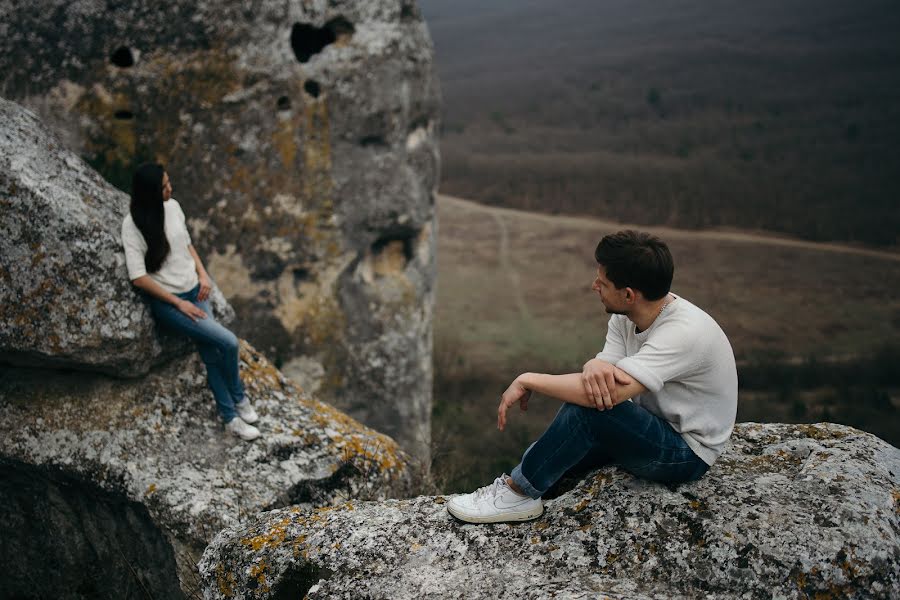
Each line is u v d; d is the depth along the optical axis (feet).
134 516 12.73
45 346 12.58
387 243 27.37
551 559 8.16
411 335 27.63
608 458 9.23
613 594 7.37
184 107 23.22
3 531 14.08
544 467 8.40
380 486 14.85
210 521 12.21
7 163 12.41
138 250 12.44
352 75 24.70
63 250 12.45
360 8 24.67
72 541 13.79
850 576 7.33
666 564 7.81
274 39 23.62
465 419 41.16
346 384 26.76
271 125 24.04
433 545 8.63
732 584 7.53
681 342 7.53
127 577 13.39
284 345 25.66
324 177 24.98
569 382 7.71
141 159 23.17
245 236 24.39
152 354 13.41
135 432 13.20
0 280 12.53
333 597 8.10
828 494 8.05
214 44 23.09
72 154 14.07
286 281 25.35
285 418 14.74
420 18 26.96
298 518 9.57
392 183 26.03
